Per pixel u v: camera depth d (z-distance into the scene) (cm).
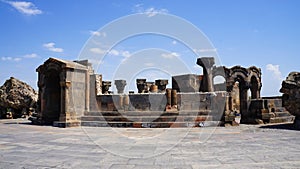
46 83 2497
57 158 916
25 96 3372
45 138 1427
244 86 2583
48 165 818
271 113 2339
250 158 892
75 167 794
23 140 1352
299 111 1927
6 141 1319
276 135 1502
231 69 2697
